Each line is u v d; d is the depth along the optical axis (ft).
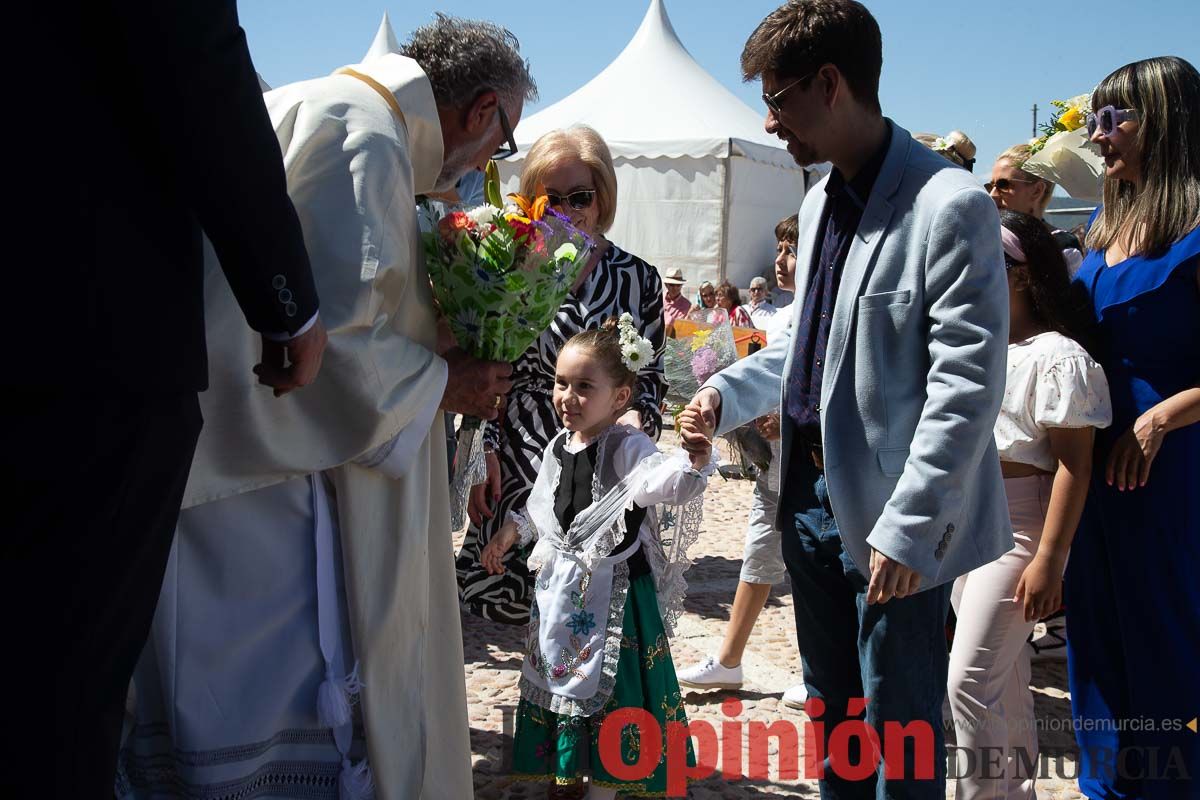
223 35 4.67
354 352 6.32
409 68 7.06
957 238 6.74
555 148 10.64
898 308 6.99
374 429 6.50
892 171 7.12
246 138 4.78
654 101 51.96
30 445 4.33
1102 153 9.18
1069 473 8.71
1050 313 9.15
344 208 6.35
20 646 4.47
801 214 8.31
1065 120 12.70
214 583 6.51
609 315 10.58
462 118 7.32
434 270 7.38
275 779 6.87
